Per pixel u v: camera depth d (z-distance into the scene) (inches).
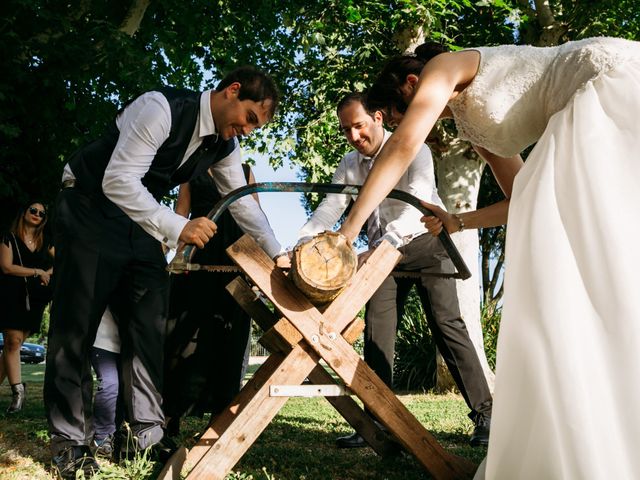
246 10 366.0
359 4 307.6
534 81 72.1
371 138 133.7
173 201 357.7
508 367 59.4
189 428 153.0
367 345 138.8
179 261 91.7
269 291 84.8
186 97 105.2
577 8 308.5
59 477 92.9
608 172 61.3
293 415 178.7
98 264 102.3
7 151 280.7
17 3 267.9
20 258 188.4
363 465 108.2
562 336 55.9
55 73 271.7
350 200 140.6
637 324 55.1
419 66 85.8
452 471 88.8
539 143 68.5
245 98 103.6
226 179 118.3
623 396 53.8
